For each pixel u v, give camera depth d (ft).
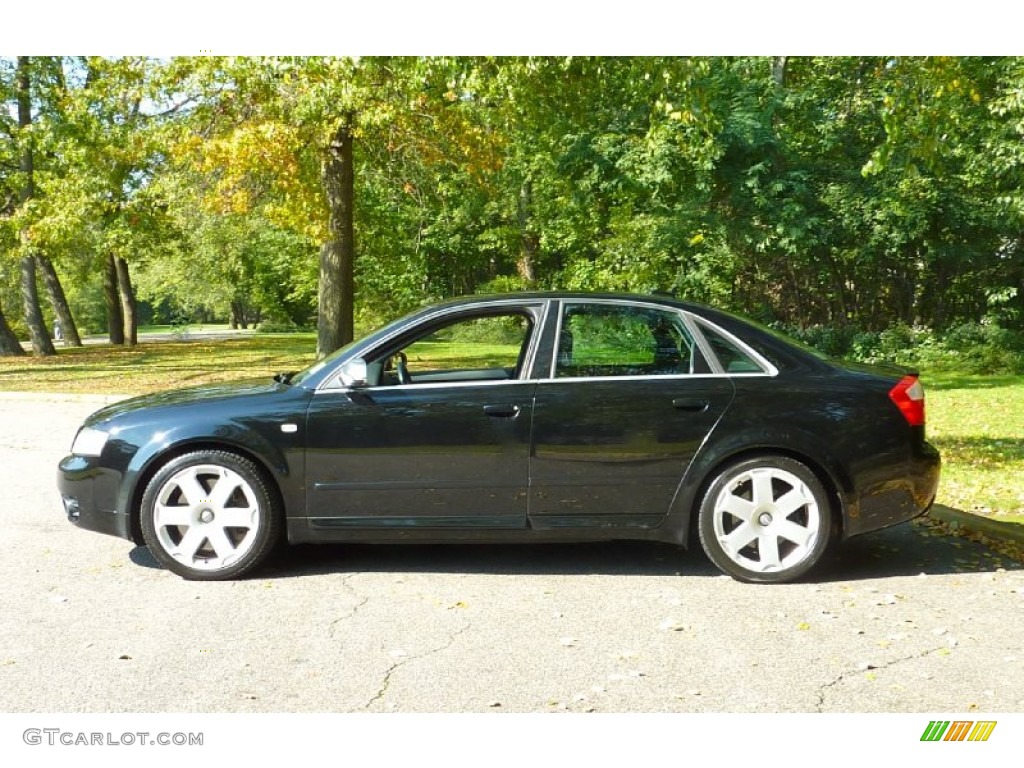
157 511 17.75
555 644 14.40
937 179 68.49
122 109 65.05
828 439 17.33
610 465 17.53
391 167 57.31
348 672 13.37
